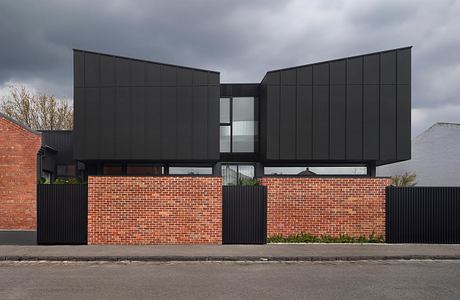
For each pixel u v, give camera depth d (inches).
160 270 386.3
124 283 332.8
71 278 351.3
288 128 585.9
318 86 589.6
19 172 535.2
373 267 404.8
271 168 647.1
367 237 542.0
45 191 524.4
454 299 287.7
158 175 522.9
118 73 581.6
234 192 529.0
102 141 577.6
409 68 591.8
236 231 525.3
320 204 543.5
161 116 579.8
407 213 542.3
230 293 302.2
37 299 285.7
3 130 538.3
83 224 522.0
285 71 590.2
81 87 580.4
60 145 877.8
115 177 520.4
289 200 542.9
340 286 324.2
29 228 529.0
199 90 581.9
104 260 436.1
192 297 291.0
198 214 522.9
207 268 397.4
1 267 401.7
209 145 578.6
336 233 542.6
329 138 585.9
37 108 1460.4
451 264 422.0
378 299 287.3
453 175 1135.0
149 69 581.9
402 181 1119.6
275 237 538.6
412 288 318.7
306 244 518.9
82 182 579.2
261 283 334.0
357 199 544.4
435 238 540.4
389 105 588.7
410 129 586.6
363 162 631.8
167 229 521.0
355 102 588.4
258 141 655.8
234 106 663.8
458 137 1138.0
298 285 327.3
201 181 524.4
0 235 525.3
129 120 579.2
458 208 543.5
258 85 661.3
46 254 447.8
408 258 450.3
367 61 590.9
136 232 519.2
